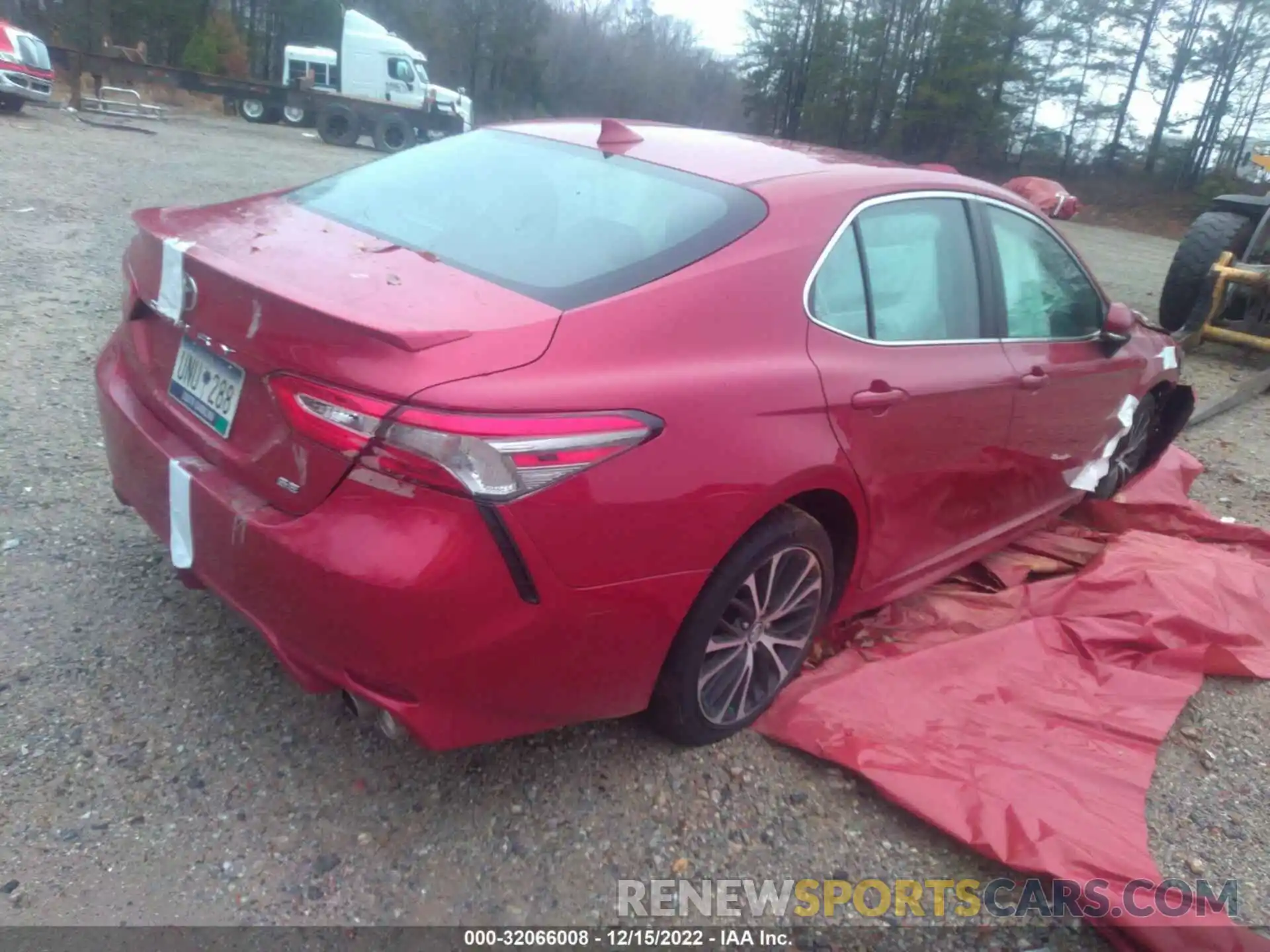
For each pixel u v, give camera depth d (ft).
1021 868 8.26
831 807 9.01
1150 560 13.39
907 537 10.64
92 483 12.75
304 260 8.06
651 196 9.20
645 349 7.69
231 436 7.80
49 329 18.22
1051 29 158.51
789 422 8.50
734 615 8.92
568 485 6.97
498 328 7.16
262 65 195.42
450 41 200.23
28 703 8.85
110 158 42.65
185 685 9.36
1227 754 10.57
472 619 6.88
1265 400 25.34
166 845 7.68
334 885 7.55
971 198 11.45
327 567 6.86
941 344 10.53
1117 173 159.12
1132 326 13.14
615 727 9.56
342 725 9.11
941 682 10.52
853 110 175.01
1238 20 150.30
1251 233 30.53
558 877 7.89
